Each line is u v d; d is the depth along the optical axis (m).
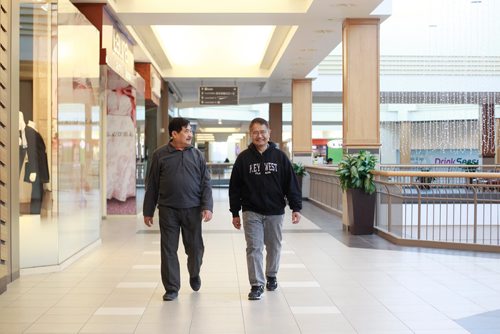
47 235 6.30
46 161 6.36
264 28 13.91
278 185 5.17
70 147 6.90
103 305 4.93
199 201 5.20
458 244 7.85
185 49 16.17
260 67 17.61
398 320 4.47
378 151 10.55
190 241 5.22
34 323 4.40
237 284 5.76
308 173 17.55
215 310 4.76
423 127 32.84
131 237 9.08
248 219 5.15
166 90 19.02
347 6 9.77
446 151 32.06
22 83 6.42
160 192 5.15
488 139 24.58
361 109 10.57
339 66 20.00
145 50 13.48
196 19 10.59
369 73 10.56
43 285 5.70
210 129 41.78
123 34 11.30
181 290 5.49
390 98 22.27
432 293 5.36
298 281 5.88
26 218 6.22
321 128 42.50
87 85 7.80
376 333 4.15
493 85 20.16
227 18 10.52
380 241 8.67
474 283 5.79
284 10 10.26
